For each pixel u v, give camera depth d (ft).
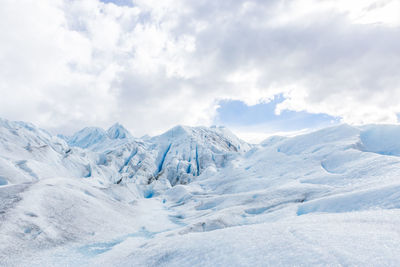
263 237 40.81
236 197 160.76
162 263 44.50
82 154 489.67
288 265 28.86
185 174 493.77
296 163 240.53
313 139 300.61
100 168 432.25
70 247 81.25
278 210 105.91
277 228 44.50
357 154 193.88
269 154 319.27
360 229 36.19
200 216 146.41
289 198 128.47
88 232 96.27
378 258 25.57
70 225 95.91
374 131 274.98
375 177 124.77
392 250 26.76
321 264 27.07
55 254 74.02
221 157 563.89
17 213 87.10
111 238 97.30
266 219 99.35
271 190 152.56
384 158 151.43
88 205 118.83
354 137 263.29
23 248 72.02
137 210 165.99
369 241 30.35
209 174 425.28
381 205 66.80
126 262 53.36
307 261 28.53
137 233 111.04
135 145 646.74
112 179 431.43
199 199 224.53
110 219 116.78
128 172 506.48
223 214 106.42
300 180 172.65
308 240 34.55
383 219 39.60
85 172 373.20
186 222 138.51
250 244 38.86
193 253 43.16
